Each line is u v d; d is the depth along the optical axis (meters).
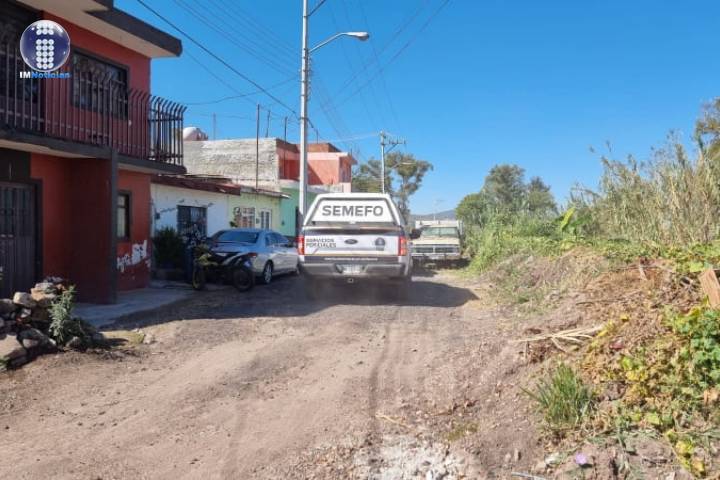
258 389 6.14
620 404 4.40
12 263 10.67
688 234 9.96
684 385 4.32
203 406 5.62
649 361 4.66
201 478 4.18
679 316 5.04
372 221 12.17
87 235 11.72
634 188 11.95
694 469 3.67
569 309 7.02
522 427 4.57
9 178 10.49
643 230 11.11
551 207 18.91
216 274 14.62
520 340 6.41
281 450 4.61
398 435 4.85
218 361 7.25
